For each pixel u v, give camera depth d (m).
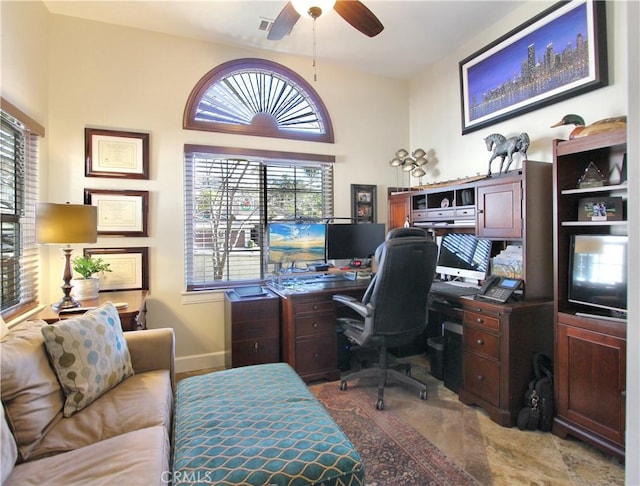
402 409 2.42
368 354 3.33
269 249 3.12
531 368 2.26
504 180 2.48
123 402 1.59
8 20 2.14
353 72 3.74
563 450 1.97
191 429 1.40
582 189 2.05
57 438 1.34
